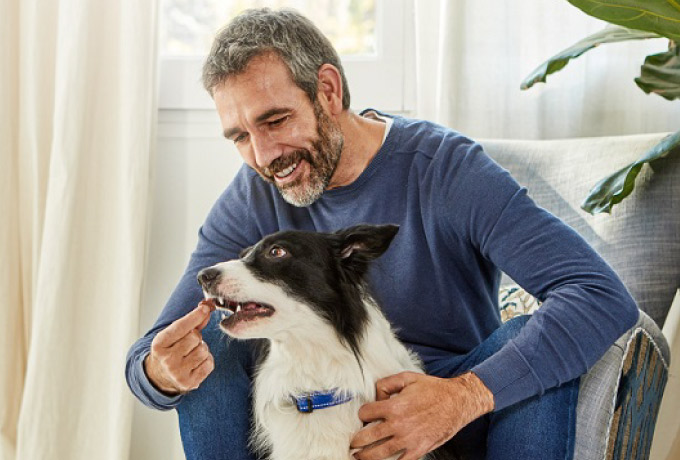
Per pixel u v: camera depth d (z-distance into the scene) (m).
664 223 1.79
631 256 1.79
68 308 2.36
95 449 2.38
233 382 1.56
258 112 1.50
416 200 1.65
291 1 2.64
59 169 2.36
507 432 1.41
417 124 1.75
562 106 2.43
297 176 1.60
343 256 1.53
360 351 1.47
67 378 2.36
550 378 1.36
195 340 1.40
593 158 1.97
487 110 2.42
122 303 2.38
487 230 1.53
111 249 2.43
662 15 1.65
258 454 1.51
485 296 1.68
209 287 1.44
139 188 2.38
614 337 1.39
